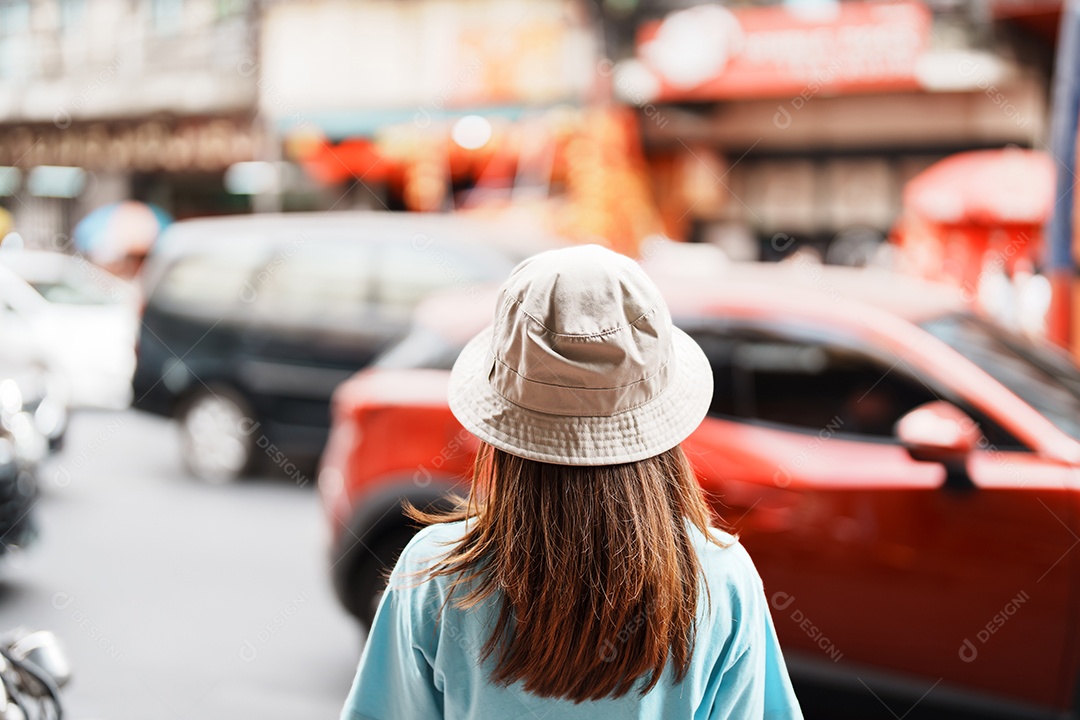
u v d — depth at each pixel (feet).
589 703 3.42
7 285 26.43
